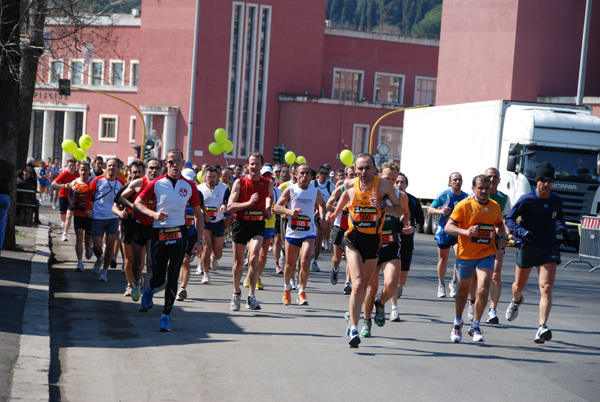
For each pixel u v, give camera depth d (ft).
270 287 82.12
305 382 41.55
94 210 82.94
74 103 373.61
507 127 156.46
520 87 277.44
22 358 43.39
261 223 66.03
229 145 177.37
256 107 352.49
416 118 197.77
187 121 341.41
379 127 362.94
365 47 377.09
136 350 48.70
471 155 169.99
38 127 393.09
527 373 45.19
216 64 342.44
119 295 71.97
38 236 118.73
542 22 278.26
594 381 43.73
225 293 76.28
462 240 54.24
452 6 291.79
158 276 58.29
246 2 345.51
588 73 285.23
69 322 57.57
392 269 53.88
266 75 351.87
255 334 54.85
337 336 55.16
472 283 62.80
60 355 46.70
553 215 55.26
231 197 65.51
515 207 55.47
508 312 60.59
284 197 68.74
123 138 362.53
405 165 201.87
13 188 96.89
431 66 386.73
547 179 54.70
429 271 106.32
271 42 351.87
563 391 41.11
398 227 53.42
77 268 88.33
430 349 51.55
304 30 357.41
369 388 40.55
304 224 69.41
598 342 56.65
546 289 54.60
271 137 355.36
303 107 349.20
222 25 342.44
